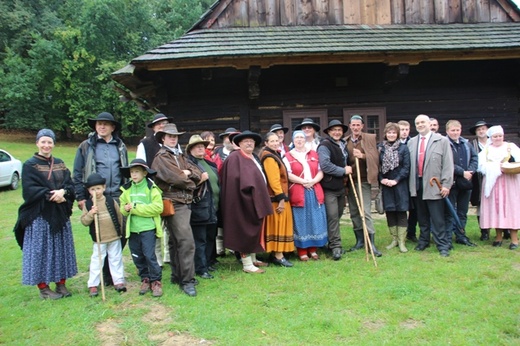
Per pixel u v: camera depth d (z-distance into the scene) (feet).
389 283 13.96
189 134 26.66
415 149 17.92
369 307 12.26
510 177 17.81
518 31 27.04
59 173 13.83
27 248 13.37
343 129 17.83
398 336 10.52
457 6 29.30
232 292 13.73
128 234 13.75
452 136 18.80
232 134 19.16
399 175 17.66
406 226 18.12
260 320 11.60
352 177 17.80
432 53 24.26
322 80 27.09
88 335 11.09
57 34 92.53
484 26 28.32
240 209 15.66
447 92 27.68
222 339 10.64
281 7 28.25
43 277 13.35
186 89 26.53
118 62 90.48
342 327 10.99
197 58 22.71
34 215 13.37
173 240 14.40
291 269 15.88
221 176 16.51
